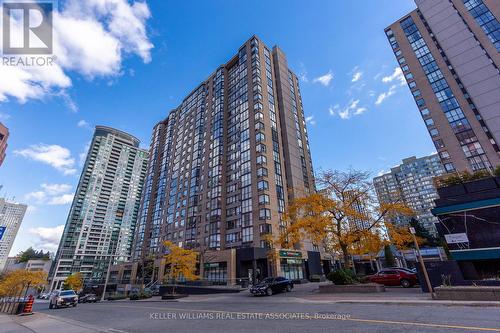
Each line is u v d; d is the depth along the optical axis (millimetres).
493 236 12453
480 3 53906
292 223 21562
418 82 60844
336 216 20312
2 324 13594
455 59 54156
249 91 57031
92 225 124625
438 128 54344
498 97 46406
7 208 141625
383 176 126188
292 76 70312
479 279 12352
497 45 49125
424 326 6445
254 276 35969
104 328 9719
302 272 41344
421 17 65312
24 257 127625
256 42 61250
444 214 14195
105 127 151375
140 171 154500
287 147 55312
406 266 45906
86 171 133000
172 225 62219
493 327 5980
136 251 74625
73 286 76000
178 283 38344
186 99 81312
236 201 49562
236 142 55625
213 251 42312
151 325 9727
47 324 12328
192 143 68062
